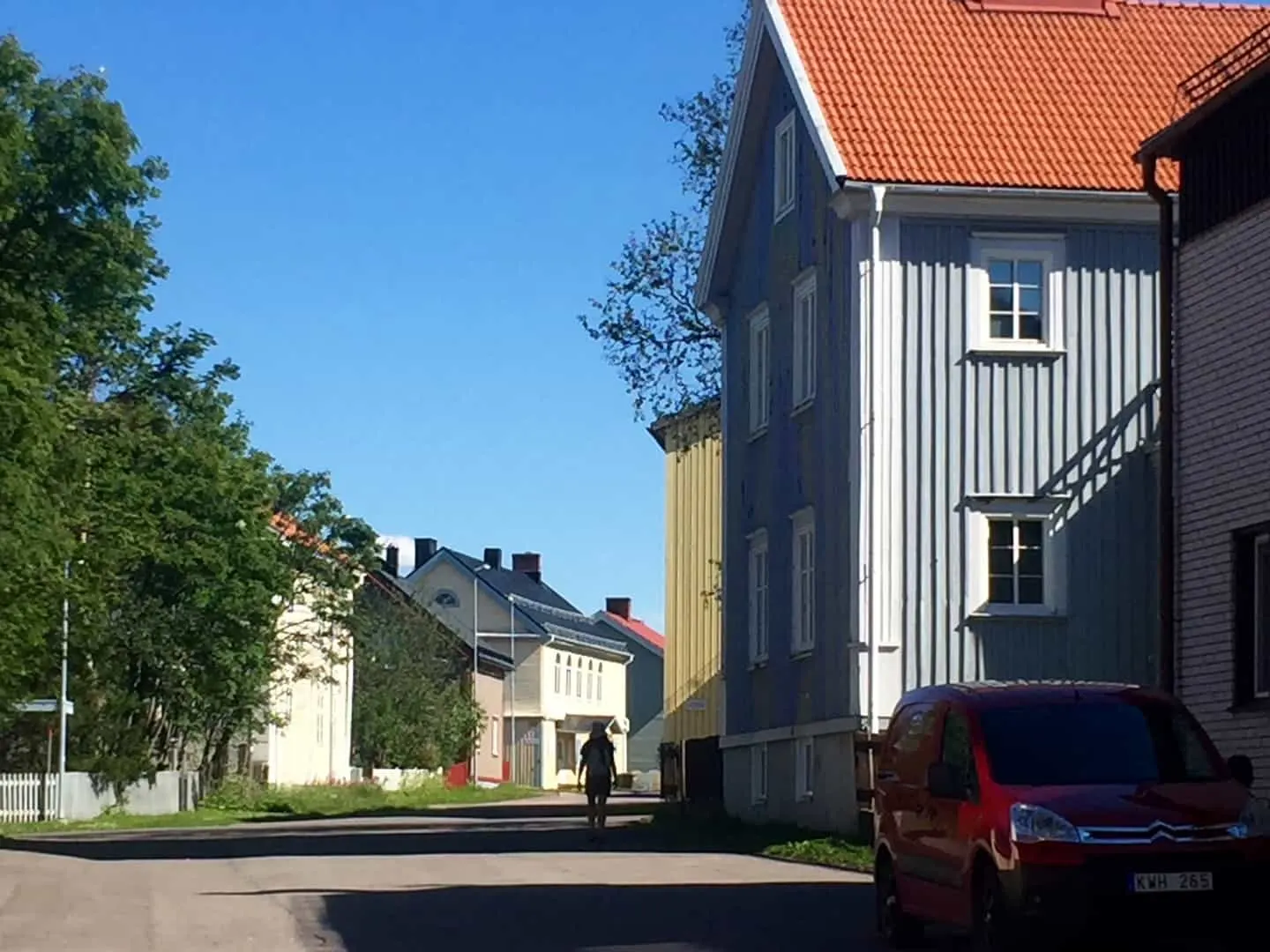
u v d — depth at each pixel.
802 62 30.08
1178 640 20.77
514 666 106.88
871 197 28.00
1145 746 14.20
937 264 28.30
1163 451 21.08
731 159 34.34
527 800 69.31
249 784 61.38
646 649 131.38
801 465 31.05
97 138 39.72
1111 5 32.03
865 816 27.25
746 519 34.47
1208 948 14.05
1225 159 20.23
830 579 29.31
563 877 23.33
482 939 16.45
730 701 35.00
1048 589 28.19
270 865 26.91
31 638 36.72
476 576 106.06
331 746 79.25
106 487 44.81
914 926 15.39
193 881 23.97
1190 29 31.81
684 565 48.53
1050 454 28.31
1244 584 19.67
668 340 43.44
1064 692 14.77
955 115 29.36
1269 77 18.98
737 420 35.25
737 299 35.47
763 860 25.97
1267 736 19.05
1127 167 28.70
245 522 53.97
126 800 53.09
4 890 22.66
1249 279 19.67
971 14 31.52
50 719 51.09
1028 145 28.97
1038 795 13.41
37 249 39.88
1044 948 13.07
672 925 17.33
